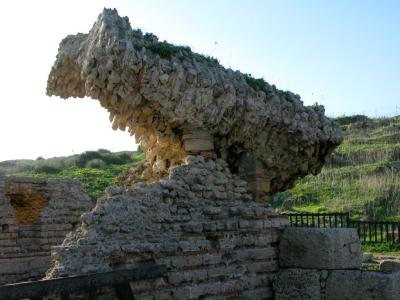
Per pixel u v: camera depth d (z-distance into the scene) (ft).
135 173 42.63
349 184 111.14
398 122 172.35
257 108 38.42
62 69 42.96
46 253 59.26
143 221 30.60
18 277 57.16
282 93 41.65
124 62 33.94
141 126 37.68
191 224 32.37
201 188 34.32
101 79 35.04
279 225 37.27
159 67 34.60
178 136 36.99
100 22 35.99
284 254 36.45
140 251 29.43
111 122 38.47
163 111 35.17
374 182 108.37
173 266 30.91
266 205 37.42
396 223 73.15
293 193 110.32
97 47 34.55
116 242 28.99
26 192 59.41
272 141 40.65
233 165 40.19
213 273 32.89
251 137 39.34
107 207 29.48
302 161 43.11
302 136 41.19
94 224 28.78
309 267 35.29
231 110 37.27
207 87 35.68
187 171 34.12
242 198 36.70
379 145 142.20
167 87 34.78
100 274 26.12
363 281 33.22
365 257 61.62
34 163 155.63
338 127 44.68
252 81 39.73
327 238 34.78
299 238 35.91
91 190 104.83
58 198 61.00
